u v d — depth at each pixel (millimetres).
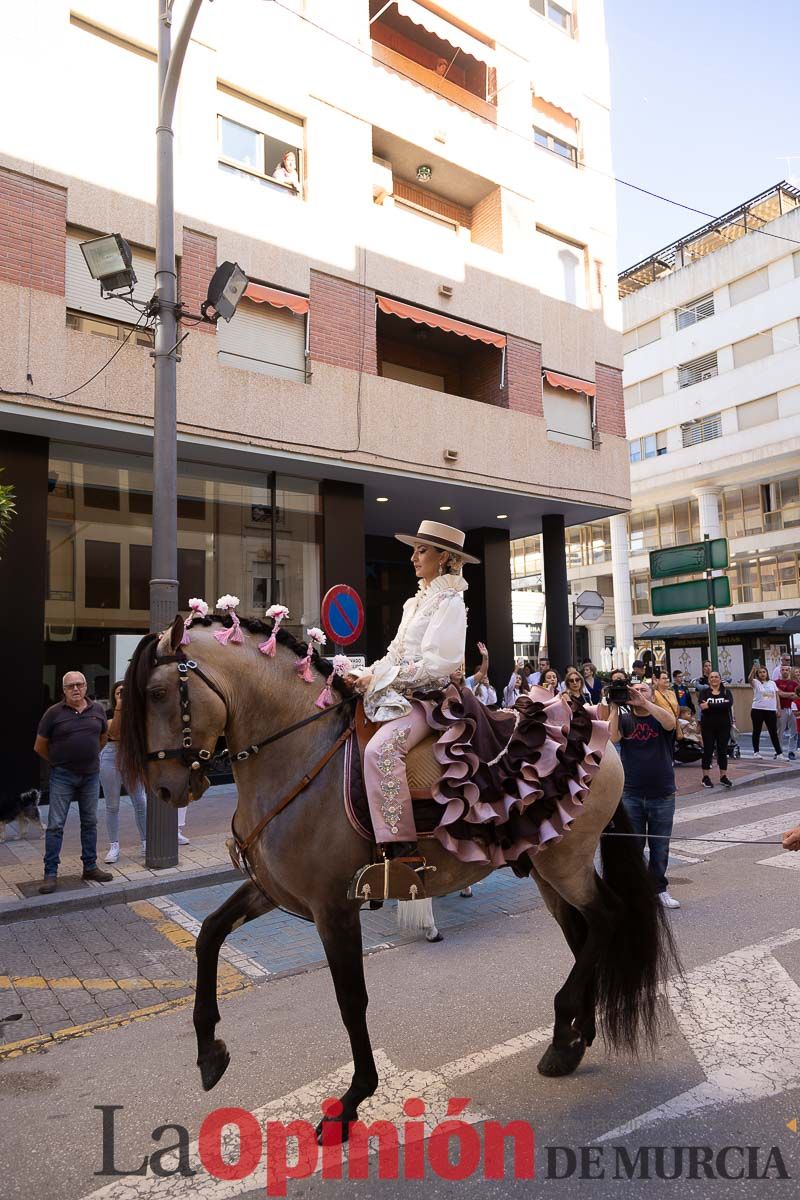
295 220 12320
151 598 7383
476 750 3170
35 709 10234
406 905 5391
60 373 9922
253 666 3262
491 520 17422
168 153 7566
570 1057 3389
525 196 15703
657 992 3770
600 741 3432
